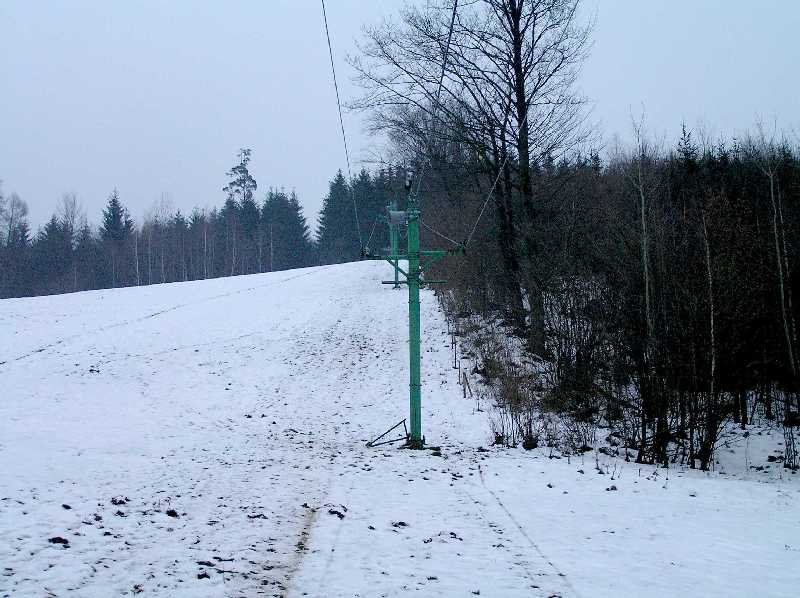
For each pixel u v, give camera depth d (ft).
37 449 38.91
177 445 44.21
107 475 33.68
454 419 58.29
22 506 26.30
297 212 311.27
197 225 301.22
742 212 74.79
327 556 22.79
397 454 44.55
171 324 98.22
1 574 18.86
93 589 18.39
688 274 57.88
